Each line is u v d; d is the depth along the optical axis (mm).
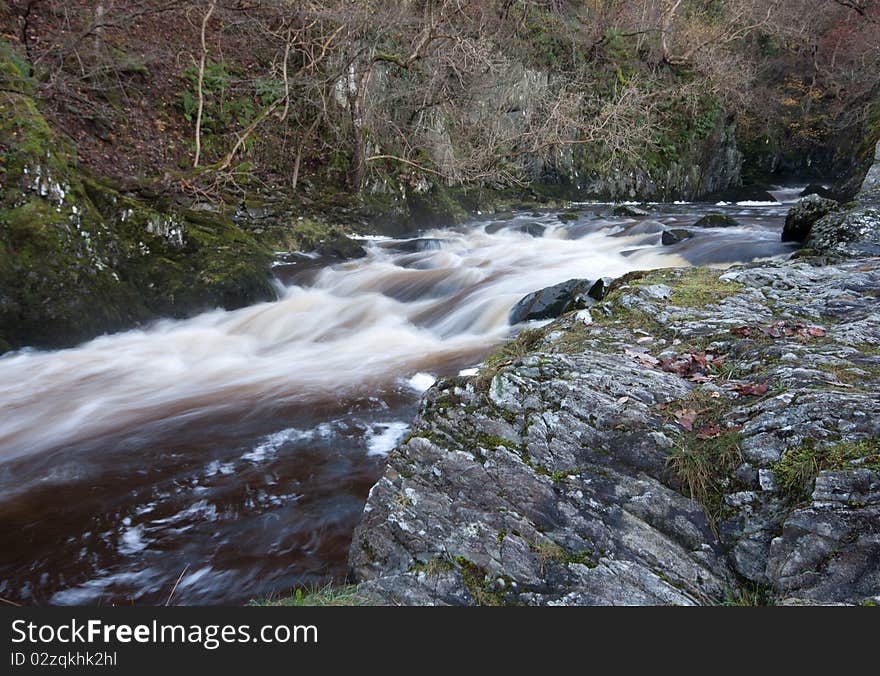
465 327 8508
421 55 14477
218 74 14000
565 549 2809
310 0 13438
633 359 3881
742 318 4391
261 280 9812
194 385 6719
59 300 7918
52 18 12133
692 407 3271
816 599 2393
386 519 3176
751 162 27062
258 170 13695
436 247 13141
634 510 2869
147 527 4184
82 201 8828
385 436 5395
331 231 12812
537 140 16062
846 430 2799
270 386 6570
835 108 25234
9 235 7934
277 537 4055
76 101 11344
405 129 15359
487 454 3240
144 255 9336
